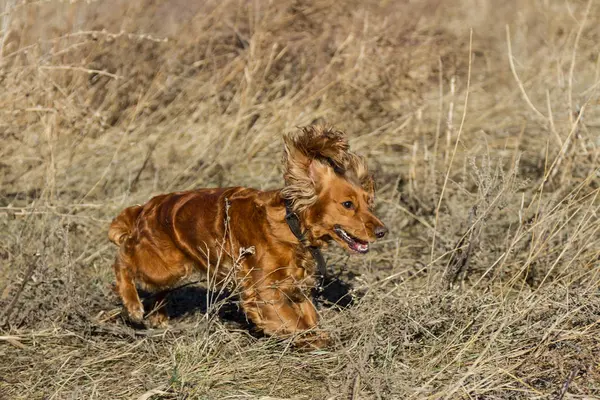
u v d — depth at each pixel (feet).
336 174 29.40
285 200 29.73
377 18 57.31
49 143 42.98
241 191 31.58
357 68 54.19
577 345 26.99
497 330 28.19
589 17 68.44
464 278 34.81
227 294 34.96
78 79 52.54
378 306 30.19
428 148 54.60
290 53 58.49
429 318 29.25
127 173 51.37
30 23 52.37
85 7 55.26
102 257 39.70
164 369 27.86
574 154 41.93
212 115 56.03
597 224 36.17
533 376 26.17
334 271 37.93
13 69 42.19
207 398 25.79
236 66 56.95
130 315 33.12
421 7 63.67
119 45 56.85
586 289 29.45
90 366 29.35
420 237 41.06
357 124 56.39
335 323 30.22
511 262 35.86
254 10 59.98
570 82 41.42
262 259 29.94
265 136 54.44
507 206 36.04
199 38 57.77
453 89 45.93
